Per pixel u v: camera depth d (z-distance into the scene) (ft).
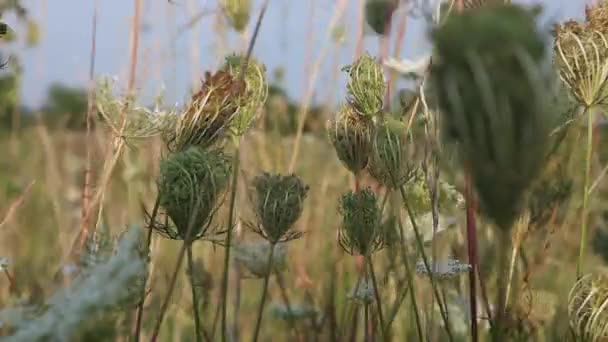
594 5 3.22
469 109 2.06
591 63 3.18
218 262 4.61
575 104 3.23
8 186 5.43
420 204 3.89
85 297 2.53
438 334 3.92
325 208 4.77
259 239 4.14
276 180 3.40
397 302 3.70
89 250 3.11
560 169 3.63
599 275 3.26
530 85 2.02
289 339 4.27
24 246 4.79
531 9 2.08
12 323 2.58
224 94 3.24
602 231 3.63
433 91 2.14
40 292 3.82
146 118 3.57
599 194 4.25
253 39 3.28
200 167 3.13
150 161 4.50
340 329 3.99
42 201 5.17
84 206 4.04
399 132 3.42
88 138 4.09
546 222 3.55
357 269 4.25
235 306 4.03
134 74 3.91
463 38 2.04
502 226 2.23
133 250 2.64
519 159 2.09
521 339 3.45
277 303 4.32
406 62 3.75
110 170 3.69
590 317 3.15
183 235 3.15
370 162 3.48
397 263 4.02
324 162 5.06
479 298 3.99
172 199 3.12
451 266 3.70
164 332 4.17
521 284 3.66
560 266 4.10
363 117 3.51
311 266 4.60
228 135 3.36
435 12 3.05
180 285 4.40
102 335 2.53
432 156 3.35
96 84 3.59
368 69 3.48
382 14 3.84
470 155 2.13
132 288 2.96
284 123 5.24
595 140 4.08
